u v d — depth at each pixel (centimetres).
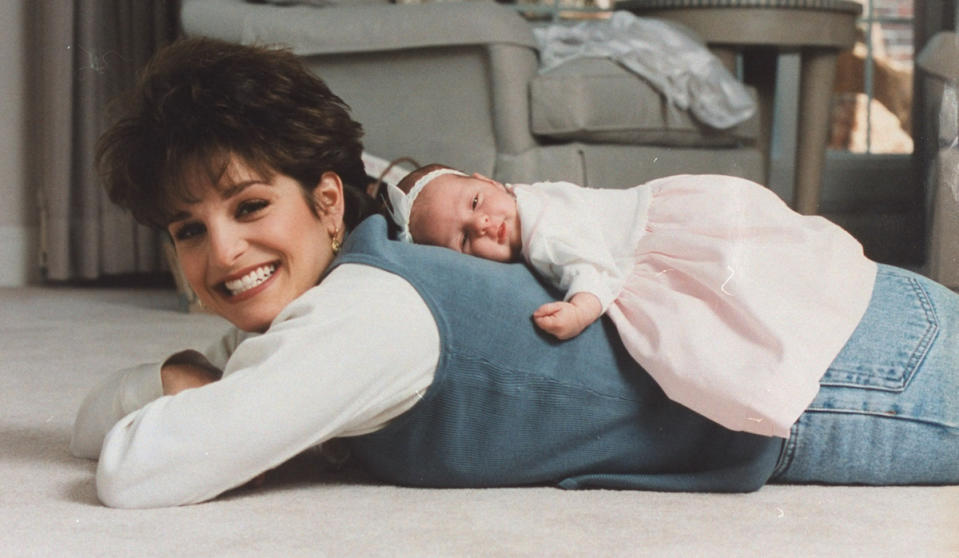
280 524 99
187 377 122
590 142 292
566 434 114
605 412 115
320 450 134
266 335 107
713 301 114
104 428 124
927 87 218
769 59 356
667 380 110
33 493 111
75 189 392
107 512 103
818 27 338
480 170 285
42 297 356
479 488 117
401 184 138
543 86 283
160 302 345
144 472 104
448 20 280
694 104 302
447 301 111
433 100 288
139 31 391
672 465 117
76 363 214
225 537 95
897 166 435
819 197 357
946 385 118
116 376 126
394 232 138
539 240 121
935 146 147
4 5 395
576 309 113
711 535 97
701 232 118
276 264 114
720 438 115
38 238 405
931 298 123
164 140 108
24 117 400
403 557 89
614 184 291
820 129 354
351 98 293
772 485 120
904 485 120
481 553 91
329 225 118
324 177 116
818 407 116
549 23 421
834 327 116
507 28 279
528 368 112
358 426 110
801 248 120
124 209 117
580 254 117
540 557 90
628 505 109
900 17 450
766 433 107
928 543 95
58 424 152
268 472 123
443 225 130
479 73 284
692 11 336
